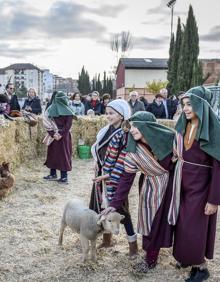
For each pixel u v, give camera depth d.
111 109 3.77
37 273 3.74
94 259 3.91
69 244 4.41
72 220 3.93
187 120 3.35
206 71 45.38
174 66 36.91
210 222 3.39
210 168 3.28
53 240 4.54
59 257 4.09
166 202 3.50
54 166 7.34
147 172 3.47
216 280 3.60
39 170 8.50
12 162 7.67
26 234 4.71
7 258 4.06
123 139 3.71
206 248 3.43
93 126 10.78
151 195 3.49
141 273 3.70
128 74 45.81
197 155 3.26
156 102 11.95
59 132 7.14
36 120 9.20
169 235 3.49
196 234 3.28
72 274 3.71
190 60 34.72
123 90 45.88
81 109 12.22
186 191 3.34
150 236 3.55
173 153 3.42
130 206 6.09
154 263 3.74
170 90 36.62
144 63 46.72
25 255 4.13
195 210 3.26
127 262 3.93
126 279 3.62
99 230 3.66
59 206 5.92
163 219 3.51
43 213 5.52
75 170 8.89
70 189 7.02
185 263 3.37
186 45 34.69
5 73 107.62
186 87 35.00
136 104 10.98
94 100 13.02
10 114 9.20
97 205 3.95
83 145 10.52
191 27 34.66
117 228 3.42
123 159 3.71
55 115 7.12
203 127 3.13
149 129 3.38
